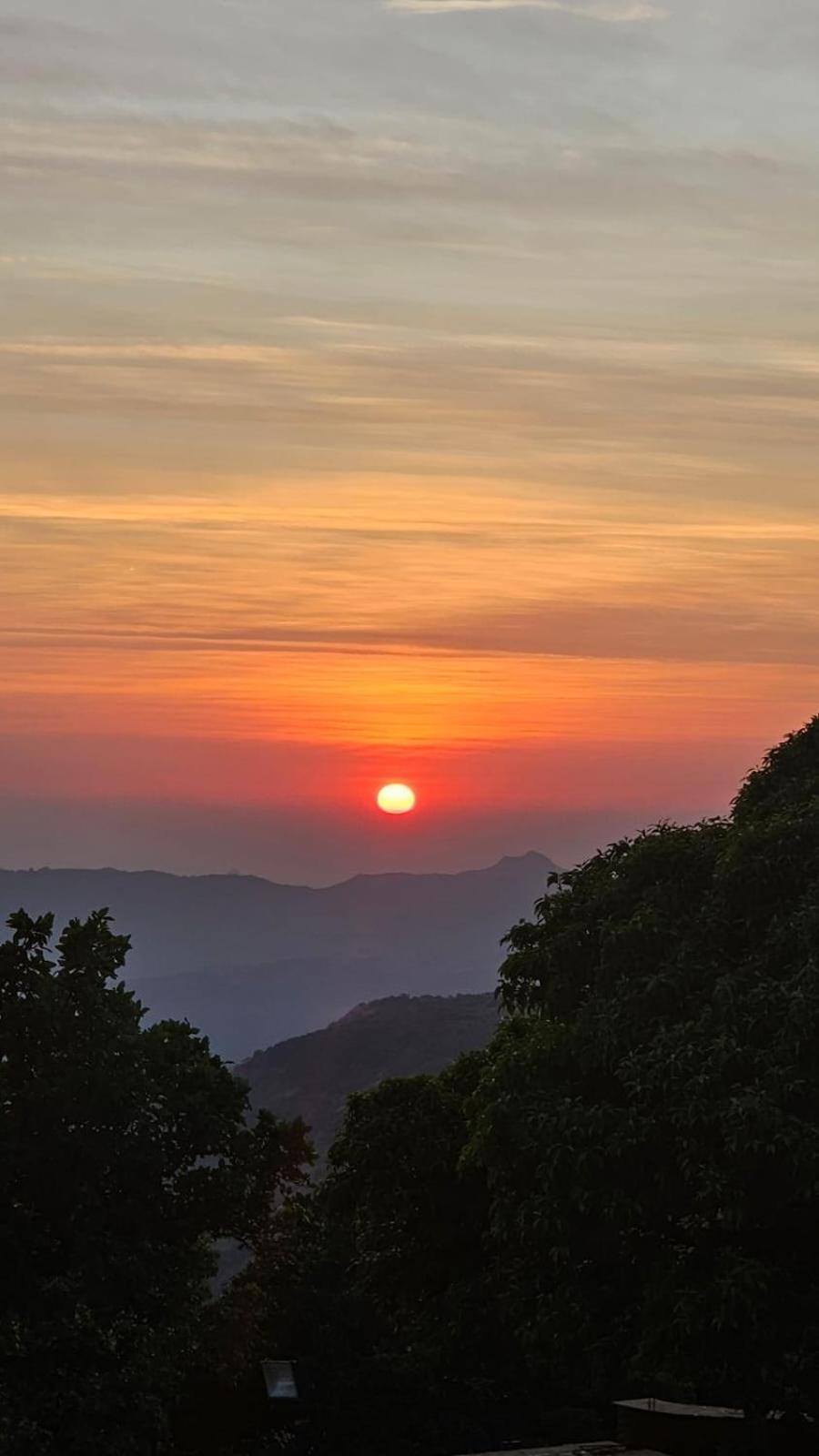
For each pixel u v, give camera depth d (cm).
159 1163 2503
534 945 2411
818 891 1978
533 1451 1867
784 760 2461
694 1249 1959
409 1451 2800
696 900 2159
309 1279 3022
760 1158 1766
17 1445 2234
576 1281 2070
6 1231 2391
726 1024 1862
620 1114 1880
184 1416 2830
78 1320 2364
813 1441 1962
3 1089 2475
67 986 2570
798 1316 1858
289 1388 2702
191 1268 2589
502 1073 2086
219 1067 2711
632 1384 2317
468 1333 2703
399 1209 2862
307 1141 2728
